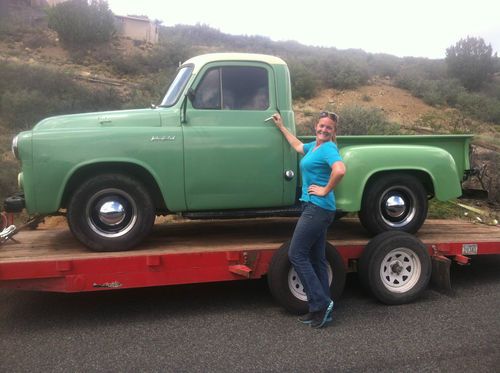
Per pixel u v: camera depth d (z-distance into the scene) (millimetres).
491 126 22828
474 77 31281
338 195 4965
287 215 5305
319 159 4188
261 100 5047
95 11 29078
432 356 3750
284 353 3795
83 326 4363
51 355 3770
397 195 5320
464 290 5430
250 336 4121
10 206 4570
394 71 32406
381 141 5414
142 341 4027
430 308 4828
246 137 4918
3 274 4094
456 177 5344
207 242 5184
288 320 4492
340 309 4789
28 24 30875
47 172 4457
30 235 5578
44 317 4590
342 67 28688
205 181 4824
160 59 28328
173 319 4520
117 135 4582
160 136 4688
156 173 4688
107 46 29266
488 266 6469
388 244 4836
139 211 4711
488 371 3523
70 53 27625
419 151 5238
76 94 19406
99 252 4617
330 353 3793
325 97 25875
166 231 5945
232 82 4988
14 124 16281
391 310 4766
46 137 4461
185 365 3598
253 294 5230
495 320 4508
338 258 4734
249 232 5863
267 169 4984
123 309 4793
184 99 4816
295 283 4602
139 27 34438
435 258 5234
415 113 24188
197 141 4789
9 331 4258
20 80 19422
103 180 4582
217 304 4926
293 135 5035
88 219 4609
